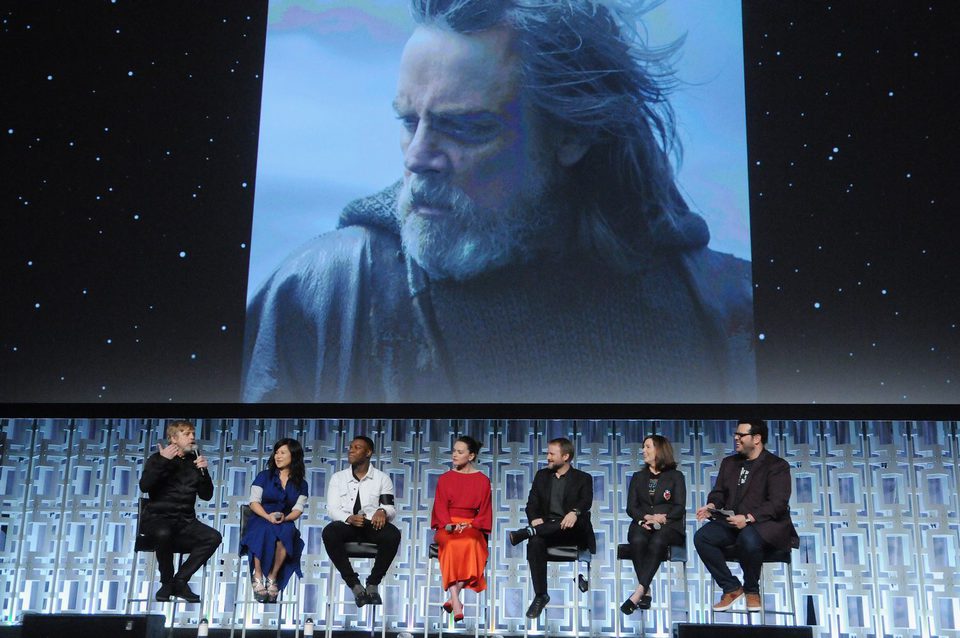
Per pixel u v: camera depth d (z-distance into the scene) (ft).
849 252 21.50
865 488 20.99
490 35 22.74
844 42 22.21
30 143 23.41
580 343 21.57
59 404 22.38
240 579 21.63
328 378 21.90
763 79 22.20
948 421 20.89
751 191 21.85
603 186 22.02
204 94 23.34
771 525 18.29
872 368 21.12
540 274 21.84
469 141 22.41
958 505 20.68
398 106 22.84
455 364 21.70
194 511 19.76
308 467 22.07
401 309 22.02
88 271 22.85
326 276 22.34
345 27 23.27
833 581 20.67
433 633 20.54
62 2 23.95
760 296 21.48
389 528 19.02
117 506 22.22
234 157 23.03
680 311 21.53
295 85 23.18
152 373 22.36
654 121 22.17
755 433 19.22
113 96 23.49
